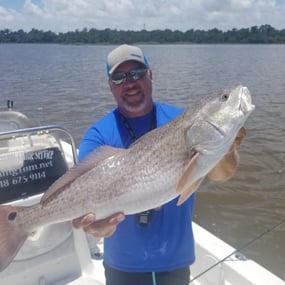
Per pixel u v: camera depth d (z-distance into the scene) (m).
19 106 6.76
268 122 5.45
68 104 6.95
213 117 1.01
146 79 1.21
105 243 1.26
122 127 1.23
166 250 1.19
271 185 3.50
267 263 2.46
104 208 1.06
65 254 1.61
